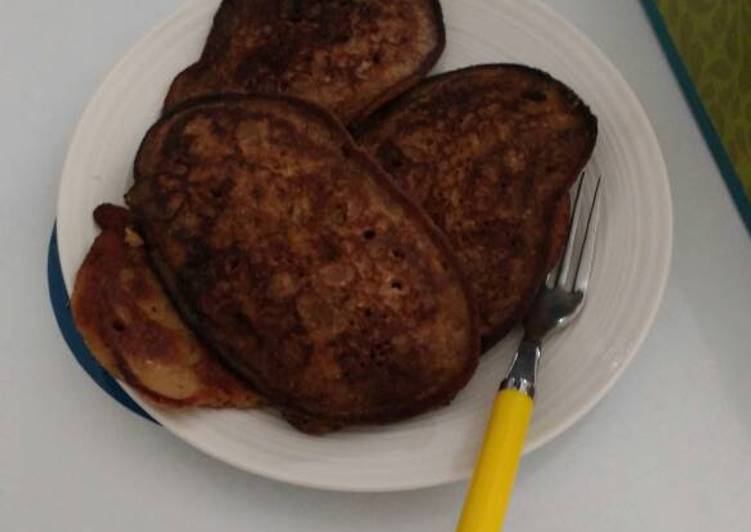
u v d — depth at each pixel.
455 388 0.35
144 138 0.40
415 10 0.42
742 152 0.41
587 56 0.42
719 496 0.37
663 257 0.38
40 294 0.42
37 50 0.47
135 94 0.43
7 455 0.39
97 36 0.48
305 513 0.37
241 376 0.36
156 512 0.37
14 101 0.46
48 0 0.49
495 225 0.38
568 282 0.38
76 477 0.38
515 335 0.38
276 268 0.36
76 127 0.42
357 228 0.36
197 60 0.43
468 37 0.44
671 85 0.45
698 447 0.38
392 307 0.35
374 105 0.41
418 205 0.36
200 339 0.37
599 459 0.38
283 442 0.36
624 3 0.47
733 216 0.42
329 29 0.42
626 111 0.41
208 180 0.37
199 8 0.44
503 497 0.32
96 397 0.40
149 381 0.35
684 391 0.39
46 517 0.37
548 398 0.36
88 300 0.36
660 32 0.46
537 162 0.39
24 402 0.40
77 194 0.40
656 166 0.39
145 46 0.43
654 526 0.36
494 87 0.40
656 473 0.37
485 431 0.35
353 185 0.37
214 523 0.37
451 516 0.37
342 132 0.38
